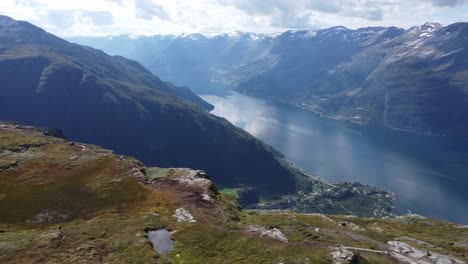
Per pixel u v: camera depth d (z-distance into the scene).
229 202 92.75
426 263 65.19
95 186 93.88
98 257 56.72
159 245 63.91
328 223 85.25
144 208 81.38
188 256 59.88
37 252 57.41
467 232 90.81
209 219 76.12
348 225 86.81
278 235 69.94
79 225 70.50
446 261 66.81
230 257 59.81
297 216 90.19
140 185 95.94
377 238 77.88
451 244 79.56
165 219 75.06
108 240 62.97
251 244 64.69
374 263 61.22
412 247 72.25
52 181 96.12
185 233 67.81
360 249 67.31
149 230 69.25
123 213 78.00
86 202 83.88
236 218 80.69
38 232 67.12
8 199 83.38
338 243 69.62
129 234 65.69
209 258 59.44
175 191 93.31
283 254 60.81
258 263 57.53
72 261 54.97
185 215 77.19
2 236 63.94
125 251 59.00
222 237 67.56
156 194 90.12
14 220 73.50
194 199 87.88
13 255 56.44
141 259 56.59
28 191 88.62
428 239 82.44
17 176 98.44
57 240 62.16
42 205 80.88
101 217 75.12
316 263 57.66
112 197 87.12
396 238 79.44
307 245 66.00
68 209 79.75
